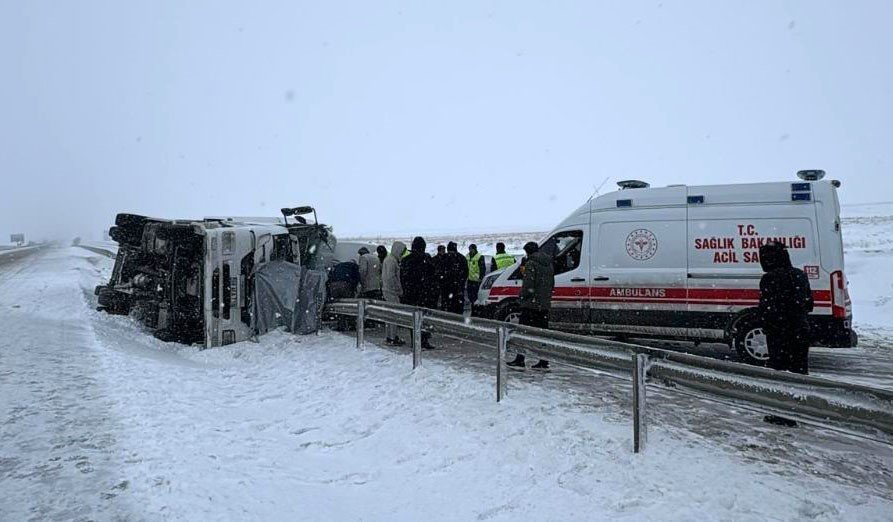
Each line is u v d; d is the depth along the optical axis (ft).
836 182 27.99
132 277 46.70
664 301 29.43
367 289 37.01
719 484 13.35
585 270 31.24
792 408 13.05
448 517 13.25
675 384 15.24
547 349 19.10
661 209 30.09
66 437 17.19
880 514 11.96
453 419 18.95
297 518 13.08
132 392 22.41
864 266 62.95
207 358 32.35
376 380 24.45
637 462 14.69
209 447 17.06
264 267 35.37
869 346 35.83
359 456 17.31
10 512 12.51
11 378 23.79
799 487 13.25
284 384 25.84
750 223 28.35
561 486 13.98
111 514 12.48
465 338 22.63
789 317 18.07
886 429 11.47
